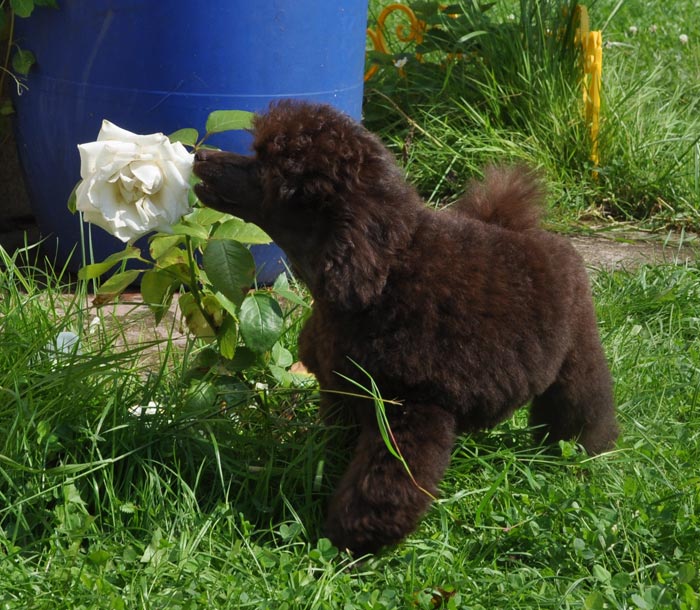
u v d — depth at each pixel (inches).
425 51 112.3
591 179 107.0
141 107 81.3
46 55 83.0
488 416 65.4
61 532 63.6
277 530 66.2
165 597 61.3
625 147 107.7
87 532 64.2
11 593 61.4
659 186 105.0
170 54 80.5
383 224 63.6
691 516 65.8
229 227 66.8
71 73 82.2
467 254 64.9
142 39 80.4
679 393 76.1
